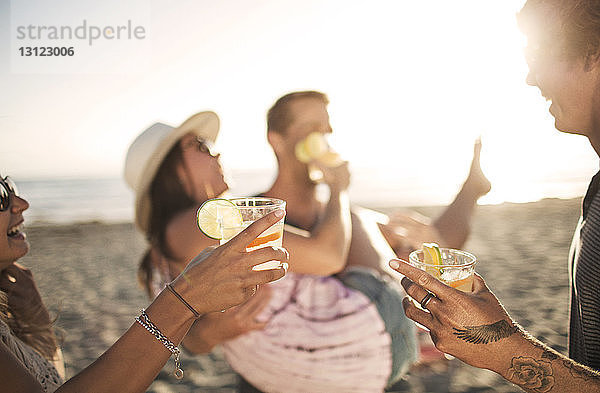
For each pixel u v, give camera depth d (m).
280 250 1.15
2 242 1.44
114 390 1.05
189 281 1.09
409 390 3.53
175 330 1.09
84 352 5.07
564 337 4.97
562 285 7.05
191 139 2.19
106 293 7.56
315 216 2.34
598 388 1.11
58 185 34.34
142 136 2.26
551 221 14.88
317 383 2.01
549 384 1.13
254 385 2.07
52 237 14.88
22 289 1.70
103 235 15.11
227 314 2.02
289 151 2.24
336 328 2.03
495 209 18.42
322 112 2.26
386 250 2.47
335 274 2.19
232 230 1.33
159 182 2.15
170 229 2.10
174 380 4.31
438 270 1.25
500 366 1.16
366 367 2.05
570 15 1.22
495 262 8.73
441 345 1.20
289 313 2.04
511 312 5.83
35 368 1.45
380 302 2.14
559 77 1.28
